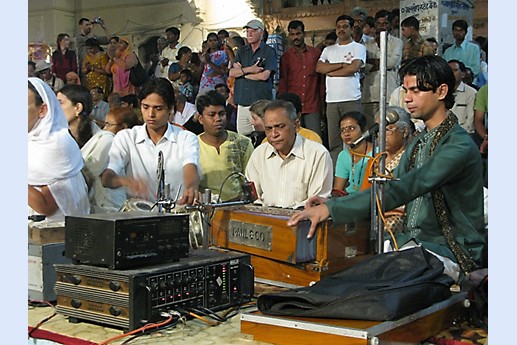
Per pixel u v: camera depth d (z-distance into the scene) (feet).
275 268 9.12
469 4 16.94
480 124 16.03
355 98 17.11
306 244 8.79
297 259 8.70
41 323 7.59
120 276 7.13
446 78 8.60
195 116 17.54
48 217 11.17
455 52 16.61
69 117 14.58
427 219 8.76
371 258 7.79
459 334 7.28
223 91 18.72
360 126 13.01
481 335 7.25
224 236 9.63
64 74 20.62
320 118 17.69
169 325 7.37
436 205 8.66
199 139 14.02
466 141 8.49
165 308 7.35
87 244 7.44
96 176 13.67
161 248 7.62
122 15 20.26
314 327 6.53
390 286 7.03
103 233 7.29
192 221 9.90
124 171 13.35
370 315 6.59
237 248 9.46
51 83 20.54
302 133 14.51
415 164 8.84
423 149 8.79
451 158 8.30
